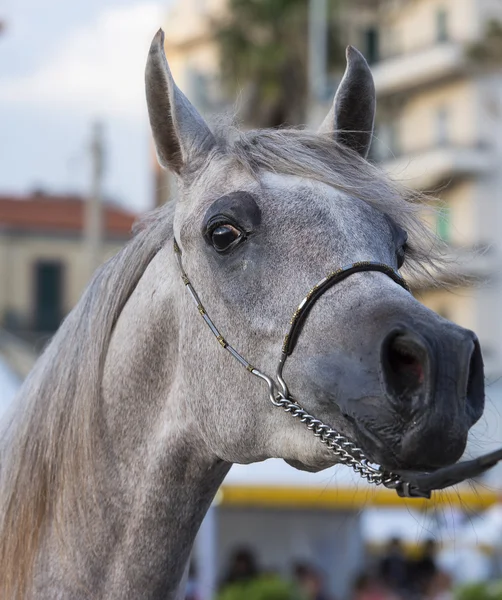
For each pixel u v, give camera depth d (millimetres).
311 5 25406
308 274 3020
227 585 11594
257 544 14469
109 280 3506
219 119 3561
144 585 3252
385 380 2758
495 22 27047
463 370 2703
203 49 38062
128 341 3369
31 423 3428
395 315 2818
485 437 3232
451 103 34000
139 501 3266
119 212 40875
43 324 39656
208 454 3250
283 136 3346
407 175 3699
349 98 3557
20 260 39594
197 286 3223
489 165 33281
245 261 3107
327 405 2920
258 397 3078
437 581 12297
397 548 13016
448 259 3506
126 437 3322
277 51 25156
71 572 3287
